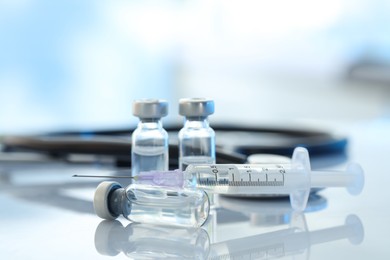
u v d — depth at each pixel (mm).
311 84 3020
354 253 448
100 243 488
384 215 592
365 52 2914
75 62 2701
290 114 3031
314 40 3018
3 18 2539
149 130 664
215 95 3092
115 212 554
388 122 1772
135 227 542
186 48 3033
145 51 2908
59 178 865
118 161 918
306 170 619
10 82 2584
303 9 3020
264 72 3104
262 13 3072
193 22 3029
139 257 446
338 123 1730
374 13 2898
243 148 913
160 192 545
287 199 681
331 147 1049
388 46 2873
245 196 679
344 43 2961
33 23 2590
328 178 646
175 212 531
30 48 2600
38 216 598
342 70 2959
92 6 2711
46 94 2652
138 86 2889
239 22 3082
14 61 2580
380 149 1147
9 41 2561
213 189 604
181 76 3041
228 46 3094
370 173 866
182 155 664
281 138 1199
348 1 2936
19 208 641
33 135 1064
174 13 2977
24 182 832
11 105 2592
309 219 577
